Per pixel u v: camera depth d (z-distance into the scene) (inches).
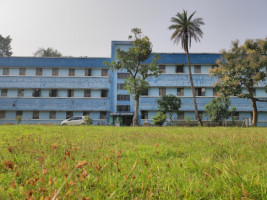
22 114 1475.1
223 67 1130.0
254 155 162.4
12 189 79.2
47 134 362.9
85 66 1537.9
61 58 1545.3
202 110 1450.5
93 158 132.6
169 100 1217.4
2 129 493.4
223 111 1158.3
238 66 1067.9
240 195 74.4
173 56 1541.6
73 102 1467.8
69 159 126.3
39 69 1547.7
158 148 200.2
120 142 250.8
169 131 447.8
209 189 83.5
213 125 1202.6
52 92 1513.3
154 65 1157.1
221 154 176.2
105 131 443.5
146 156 159.8
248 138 274.5
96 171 97.1
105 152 169.3
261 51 1068.5
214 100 1198.3
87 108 1462.8
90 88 1497.3
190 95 1507.1
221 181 89.9
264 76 1061.1
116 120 1503.4
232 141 243.4
